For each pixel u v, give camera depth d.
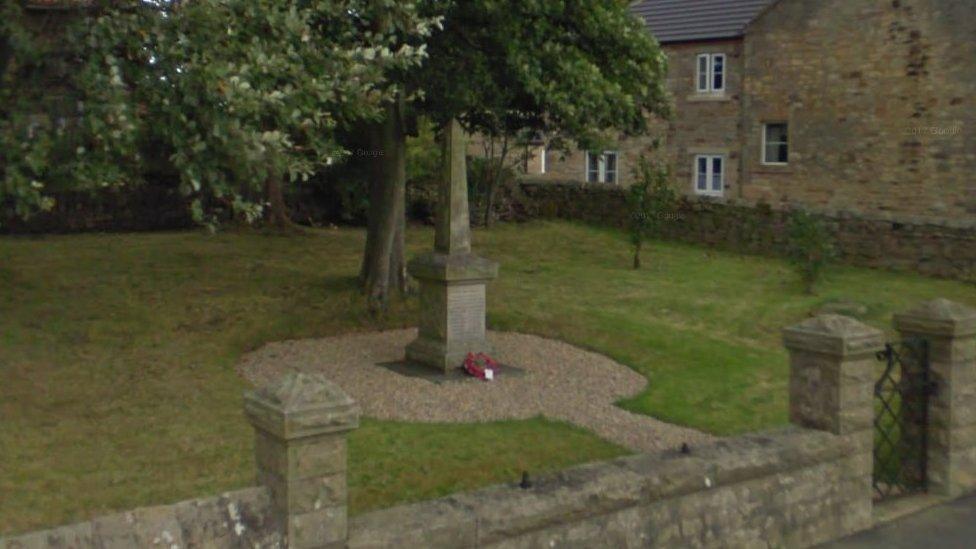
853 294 15.34
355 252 17.28
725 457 6.03
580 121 11.52
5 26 7.90
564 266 17.62
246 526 4.49
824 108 24.08
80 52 7.98
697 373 10.91
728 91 25.83
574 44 11.95
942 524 6.86
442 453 8.05
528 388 10.24
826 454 6.51
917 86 22.52
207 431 8.43
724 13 26.52
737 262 18.47
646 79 12.57
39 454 7.77
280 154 8.00
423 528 4.82
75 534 4.21
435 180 22.06
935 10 22.08
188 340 11.41
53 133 7.74
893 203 23.14
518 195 23.50
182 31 8.12
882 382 7.15
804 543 6.43
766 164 25.23
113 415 8.82
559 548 5.28
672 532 5.76
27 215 7.49
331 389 4.64
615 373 10.93
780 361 11.53
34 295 12.74
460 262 10.78
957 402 7.41
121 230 19.06
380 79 8.88
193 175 7.64
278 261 16.02
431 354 10.88
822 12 23.91
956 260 16.78
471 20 11.19
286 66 8.28
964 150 21.94
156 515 4.37
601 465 5.79
